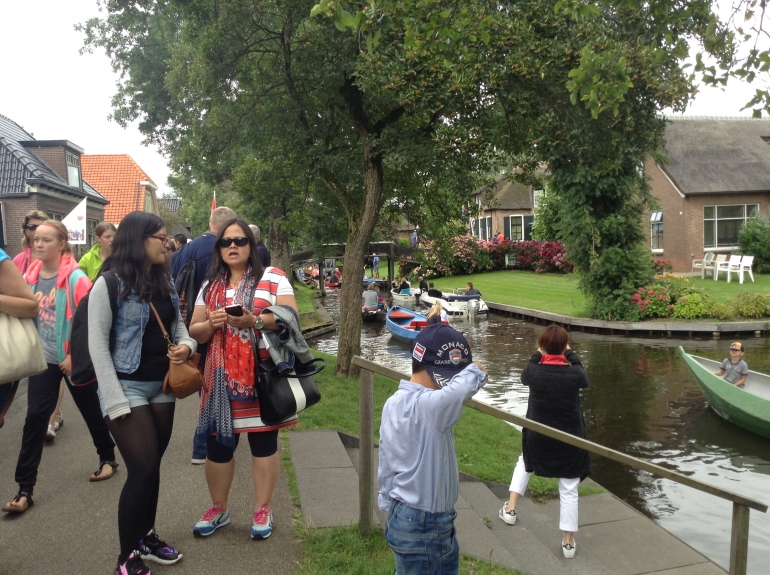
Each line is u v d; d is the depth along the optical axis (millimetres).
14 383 3393
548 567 4578
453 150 8234
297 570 3420
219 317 3369
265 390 3496
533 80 7781
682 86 7996
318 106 10578
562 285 31828
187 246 4867
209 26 9734
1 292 3131
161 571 3371
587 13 5336
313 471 4953
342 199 10367
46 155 23891
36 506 4191
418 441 2500
